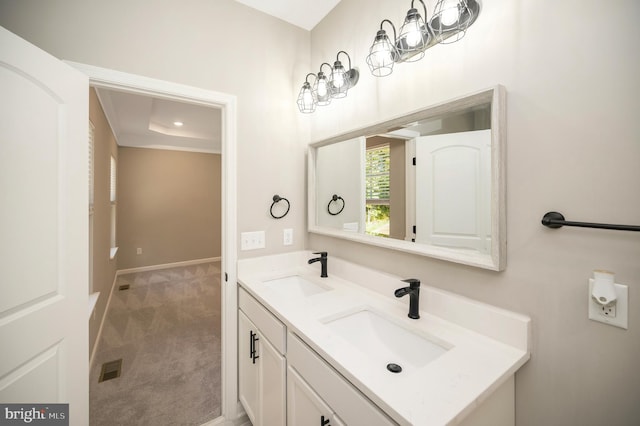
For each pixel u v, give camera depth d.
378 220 1.39
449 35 1.02
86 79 1.20
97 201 2.70
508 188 0.91
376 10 1.40
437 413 0.62
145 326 2.80
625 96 0.69
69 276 1.13
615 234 0.71
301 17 1.81
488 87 0.91
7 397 0.92
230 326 1.64
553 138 0.81
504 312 0.91
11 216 0.93
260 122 1.73
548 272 0.83
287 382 1.13
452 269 1.08
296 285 1.75
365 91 1.47
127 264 4.85
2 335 0.90
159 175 5.13
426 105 1.11
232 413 1.63
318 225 1.84
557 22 0.80
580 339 0.77
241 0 1.65
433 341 0.97
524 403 0.88
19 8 1.12
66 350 1.12
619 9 0.69
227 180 1.63
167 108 3.45
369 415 0.72
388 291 1.31
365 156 1.46
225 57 1.60
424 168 1.16
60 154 1.09
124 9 1.33
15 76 0.94
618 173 0.71
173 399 1.78
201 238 5.59
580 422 0.78
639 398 0.68
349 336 1.15
